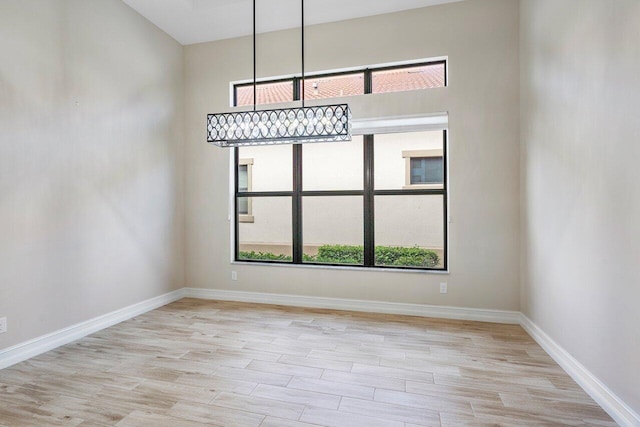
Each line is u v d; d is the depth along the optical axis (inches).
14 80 104.9
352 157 165.3
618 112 74.3
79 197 126.2
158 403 83.2
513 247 139.4
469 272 144.6
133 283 150.8
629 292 71.1
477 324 139.3
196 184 180.1
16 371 99.7
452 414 78.7
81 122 126.9
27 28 108.4
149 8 149.4
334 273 161.9
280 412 79.5
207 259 179.9
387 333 129.5
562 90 100.9
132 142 150.1
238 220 180.2
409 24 150.6
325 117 97.3
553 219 107.4
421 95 148.9
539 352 112.3
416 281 151.2
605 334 79.8
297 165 172.7
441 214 153.3
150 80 159.9
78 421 76.2
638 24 67.6
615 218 75.8
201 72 179.5
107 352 113.0
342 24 159.3
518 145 138.3
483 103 141.9
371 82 161.6
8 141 103.4
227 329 134.3
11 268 104.3
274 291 170.9
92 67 131.0
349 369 100.8
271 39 169.5
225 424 75.2
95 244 132.8
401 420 76.5
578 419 76.7
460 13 144.3
